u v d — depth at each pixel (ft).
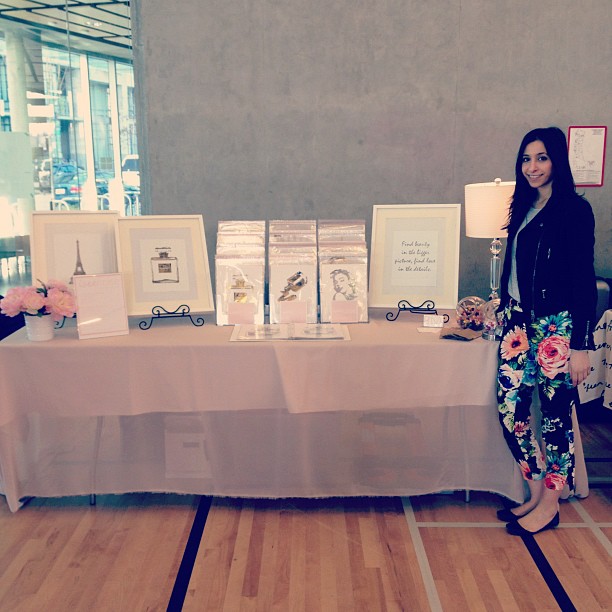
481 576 7.60
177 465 9.20
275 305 9.70
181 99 13.21
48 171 17.46
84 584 7.42
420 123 13.35
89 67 16.60
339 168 13.52
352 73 13.16
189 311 9.66
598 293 11.89
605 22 13.06
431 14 12.96
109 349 8.43
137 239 9.63
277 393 8.61
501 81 13.23
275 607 7.00
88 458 9.20
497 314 8.63
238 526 8.75
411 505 9.36
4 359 8.41
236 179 13.52
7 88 17.12
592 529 8.67
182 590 7.30
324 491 9.27
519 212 8.21
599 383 9.93
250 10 12.89
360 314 9.70
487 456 9.20
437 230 9.88
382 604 7.06
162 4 12.84
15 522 8.86
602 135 13.46
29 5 15.92
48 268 9.33
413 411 9.08
